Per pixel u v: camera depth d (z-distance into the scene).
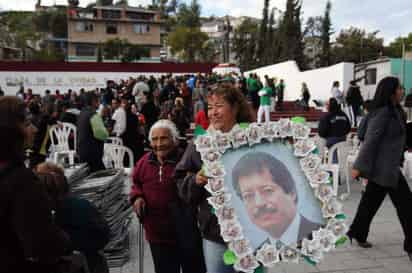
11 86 28.41
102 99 16.80
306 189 2.44
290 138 2.55
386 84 4.27
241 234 2.26
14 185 1.76
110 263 4.21
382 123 4.21
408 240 4.27
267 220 2.33
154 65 31.34
